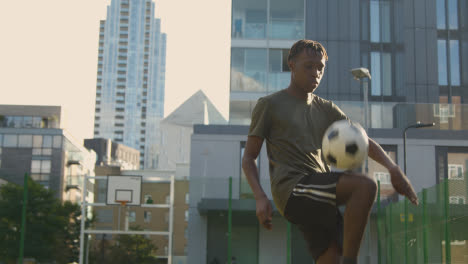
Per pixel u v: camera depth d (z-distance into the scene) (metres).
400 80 24.17
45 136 57.88
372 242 16.97
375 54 24.66
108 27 171.38
